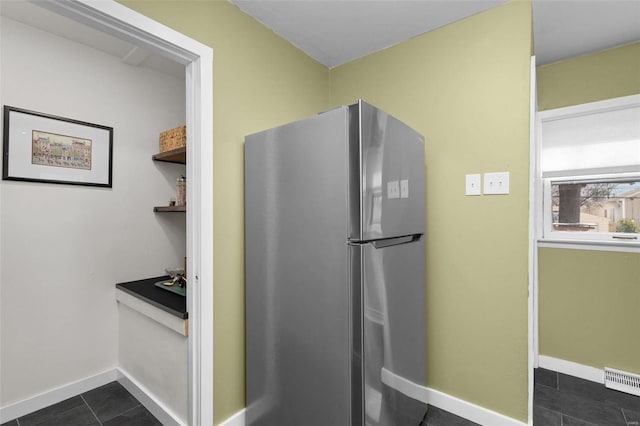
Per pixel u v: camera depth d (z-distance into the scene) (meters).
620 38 1.98
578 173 2.24
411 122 1.99
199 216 1.49
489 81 1.72
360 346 1.20
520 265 1.63
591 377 2.16
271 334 1.53
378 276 1.30
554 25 1.85
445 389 1.86
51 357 1.96
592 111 2.15
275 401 1.51
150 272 2.43
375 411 1.27
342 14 1.76
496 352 1.70
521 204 1.63
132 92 2.35
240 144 1.68
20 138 1.85
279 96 1.93
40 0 1.02
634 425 1.73
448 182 1.85
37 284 1.91
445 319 1.86
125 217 2.30
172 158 2.41
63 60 2.02
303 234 1.38
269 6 1.68
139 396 1.99
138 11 1.26
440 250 1.88
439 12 1.74
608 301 2.10
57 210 1.99
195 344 1.51
